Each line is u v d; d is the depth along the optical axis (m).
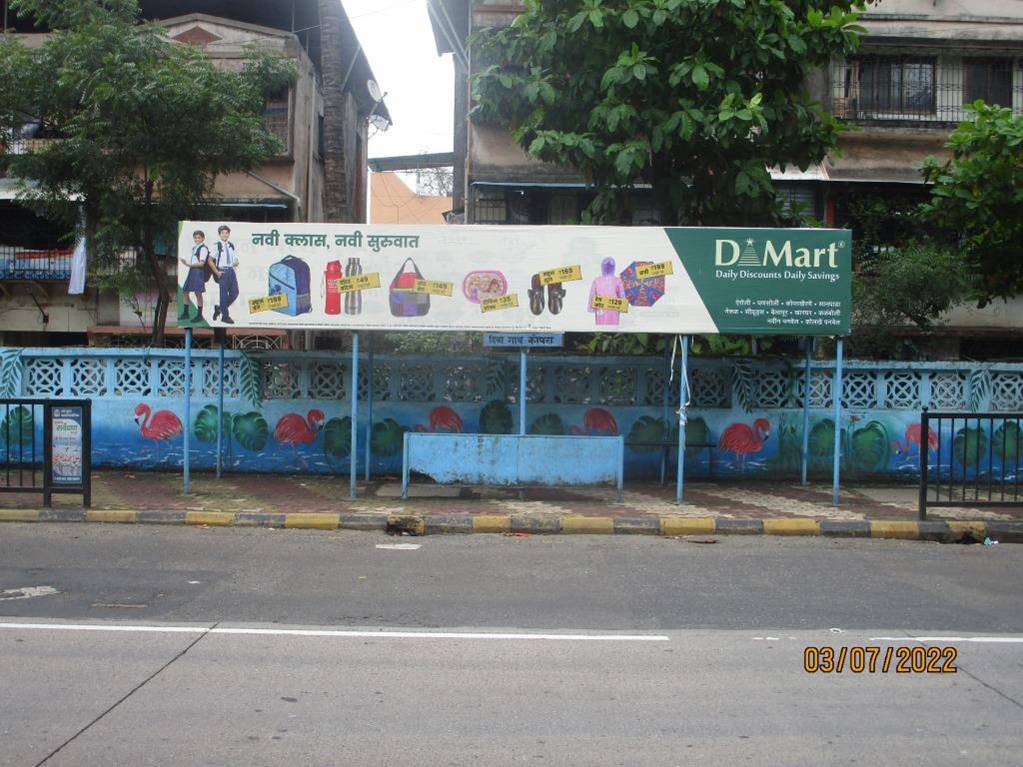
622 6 12.48
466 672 5.70
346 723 4.82
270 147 16.97
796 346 16.47
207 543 9.97
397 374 14.09
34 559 8.98
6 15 21.77
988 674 5.77
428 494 12.72
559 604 7.46
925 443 11.20
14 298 21.67
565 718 4.93
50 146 15.07
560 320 11.72
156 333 15.73
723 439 14.02
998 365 13.90
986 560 9.66
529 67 13.95
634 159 12.45
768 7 12.26
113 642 6.25
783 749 4.55
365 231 11.78
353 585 8.07
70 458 11.27
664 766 4.33
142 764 4.29
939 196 13.16
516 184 18.67
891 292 15.46
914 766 4.36
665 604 7.49
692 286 11.66
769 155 13.65
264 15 23.58
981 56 19.77
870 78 19.77
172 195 15.12
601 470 11.89
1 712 4.93
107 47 14.49
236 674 5.61
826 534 11.02
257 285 11.84
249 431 14.07
